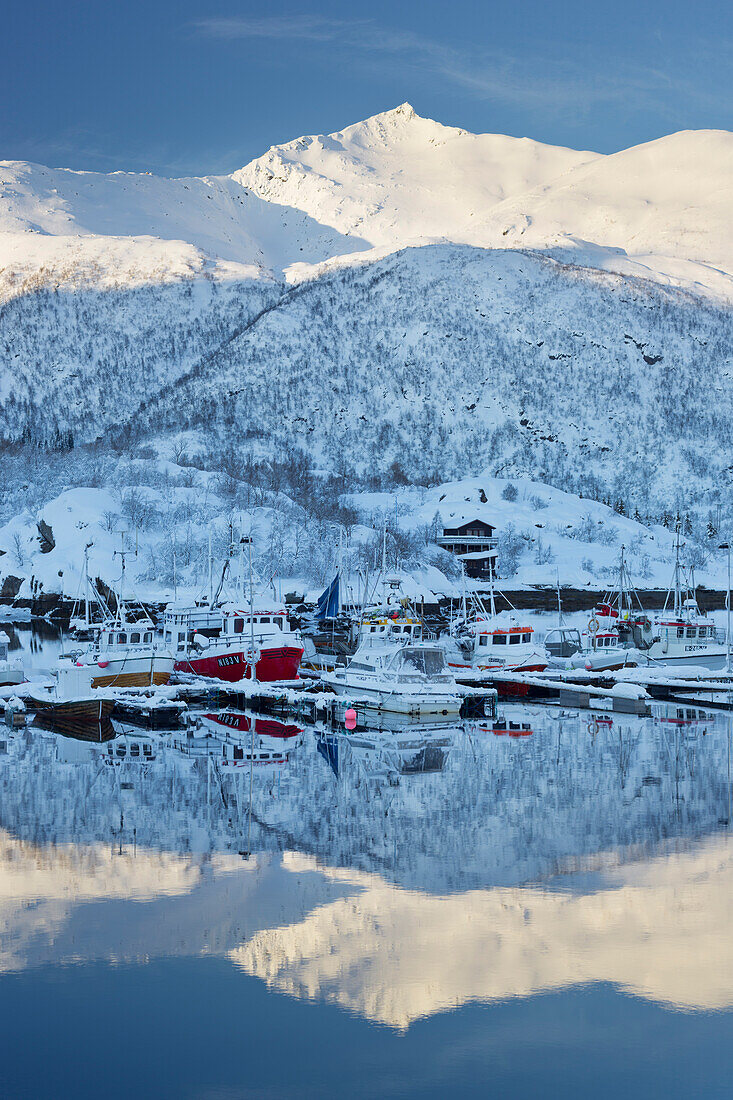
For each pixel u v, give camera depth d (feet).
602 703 317.42
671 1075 87.20
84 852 143.13
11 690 298.35
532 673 343.67
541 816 163.73
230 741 242.37
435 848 144.36
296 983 102.68
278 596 620.90
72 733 255.70
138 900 123.85
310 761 213.87
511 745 236.63
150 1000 99.76
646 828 155.12
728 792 180.86
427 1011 97.50
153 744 237.45
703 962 106.73
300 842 148.15
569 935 113.50
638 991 101.04
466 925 116.16
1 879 131.44
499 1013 97.09
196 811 166.61
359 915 119.24
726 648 401.70
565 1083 86.22
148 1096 84.58
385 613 433.89
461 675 331.98
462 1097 84.53
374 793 180.86
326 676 325.01
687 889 126.93
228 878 131.75
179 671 359.25
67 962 107.24
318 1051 90.89
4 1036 92.84
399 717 283.59
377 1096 84.48
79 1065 88.94
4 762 211.82
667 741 241.35
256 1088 85.61
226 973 104.78
